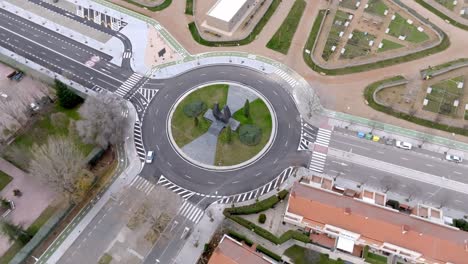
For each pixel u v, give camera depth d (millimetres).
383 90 132625
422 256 88562
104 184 113938
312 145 120438
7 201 108250
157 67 143625
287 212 96125
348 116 126688
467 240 87562
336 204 94688
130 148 121750
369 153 118250
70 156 105250
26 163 114250
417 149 118625
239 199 109625
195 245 101625
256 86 135875
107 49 150250
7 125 121812
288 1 161500
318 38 148375
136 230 104875
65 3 167875
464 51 140875
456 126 122625
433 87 131875
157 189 109188
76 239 103938
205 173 115438
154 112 130375
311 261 96625
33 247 100312
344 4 158875
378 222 91000
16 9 165875
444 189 109875
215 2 165125
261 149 119625
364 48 143625
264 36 151125
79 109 123688
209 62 144250
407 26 149625
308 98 130500
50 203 109500
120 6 166000
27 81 139375
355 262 97500
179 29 156125
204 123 126062
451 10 153625
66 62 146125
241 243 95250
